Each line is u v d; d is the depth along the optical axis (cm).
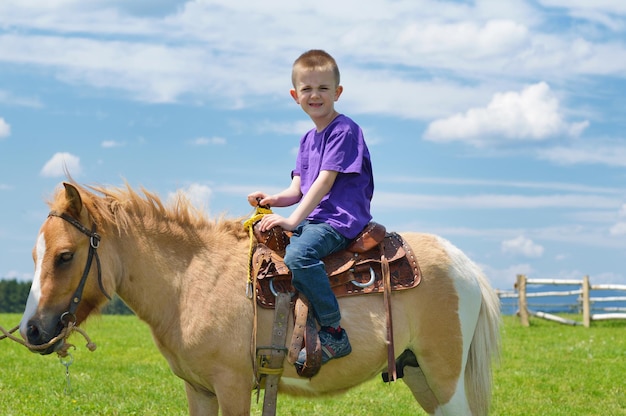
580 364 1121
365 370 465
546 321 1956
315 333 440
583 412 777
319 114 474
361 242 464
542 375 1011
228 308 437
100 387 832
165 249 449
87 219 431
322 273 440
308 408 771
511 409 785
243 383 439
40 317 413
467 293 488
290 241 458
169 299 444
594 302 2261
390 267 467
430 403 509
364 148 473
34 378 882
